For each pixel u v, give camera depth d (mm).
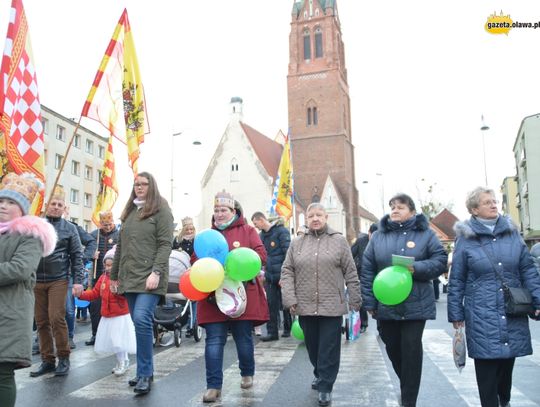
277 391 5680
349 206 57438
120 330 6480
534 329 10531
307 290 5434
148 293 5629
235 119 52594
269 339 9461
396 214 5289
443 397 5469
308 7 60656
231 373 6586
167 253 5680
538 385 5977
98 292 6836
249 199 50969
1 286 3609
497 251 4520
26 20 7543
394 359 5316
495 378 4500
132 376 6434
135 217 5848
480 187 4770
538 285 4461
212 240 5547
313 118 59062
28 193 4027
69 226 6758
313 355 5707
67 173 50750
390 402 5266
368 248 5461
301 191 58125
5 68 7172
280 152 59531
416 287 5000
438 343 8852
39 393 5602
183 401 5277
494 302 4434
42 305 6555
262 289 5809
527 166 46031
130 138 8133
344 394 5574
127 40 8195
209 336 5449
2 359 3490
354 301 5473
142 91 8297
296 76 59844
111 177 11352
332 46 58969
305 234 5766
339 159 57594
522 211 53812
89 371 6730
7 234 3748
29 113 7371
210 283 5215
